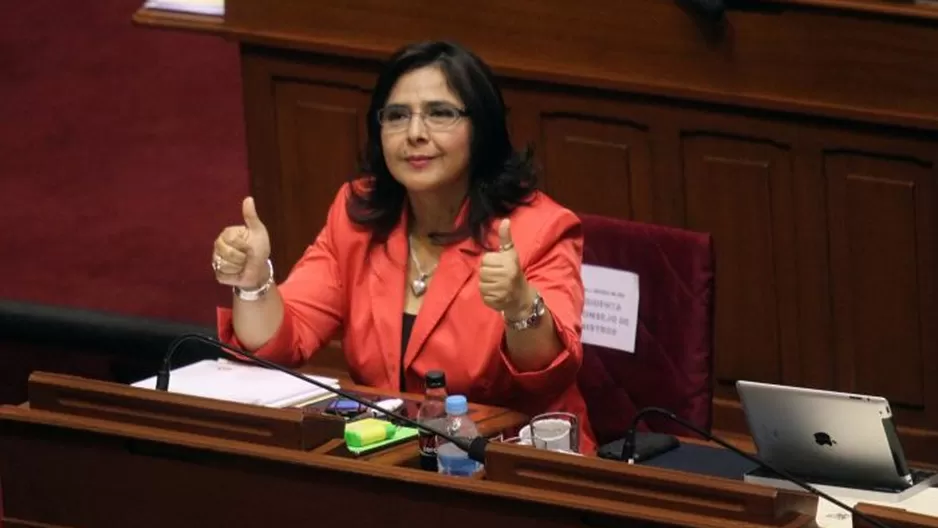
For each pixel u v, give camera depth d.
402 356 11.42
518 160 11.37
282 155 16.30
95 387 9.55
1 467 9.75
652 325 11.91
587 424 11.36
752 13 13.91
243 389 10.67
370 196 11.66
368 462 8.91
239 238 11.20
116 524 9.55
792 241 14.41
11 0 25.39
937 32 13.38
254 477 9.11
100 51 23.81
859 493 9.67
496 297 10.34
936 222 13.84
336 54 15.65
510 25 14.81
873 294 14.23
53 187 20.62
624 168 14.88
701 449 10.67
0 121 22.20
